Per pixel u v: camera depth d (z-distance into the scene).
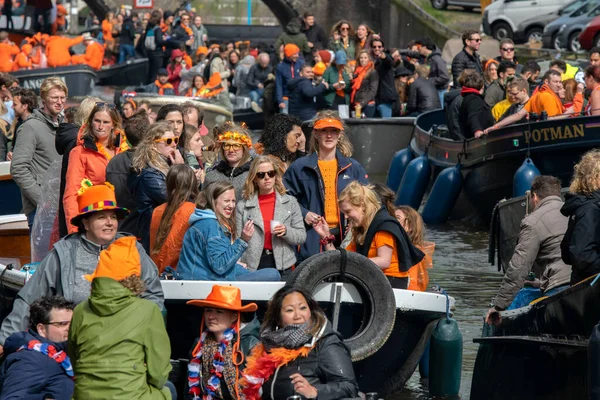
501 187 42.66
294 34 71.25
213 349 17.73
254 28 139.75
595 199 18.67
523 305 22.69
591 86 39.62
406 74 60.50
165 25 91.31
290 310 16.73
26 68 79.38
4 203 33.25
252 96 76.12
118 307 16.30
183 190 20.48
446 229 43.62
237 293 17.66
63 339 17.45
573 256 18.47
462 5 125.44
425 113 53.75
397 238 20.14
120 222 23.28
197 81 67.00
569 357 18.75
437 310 20.69
